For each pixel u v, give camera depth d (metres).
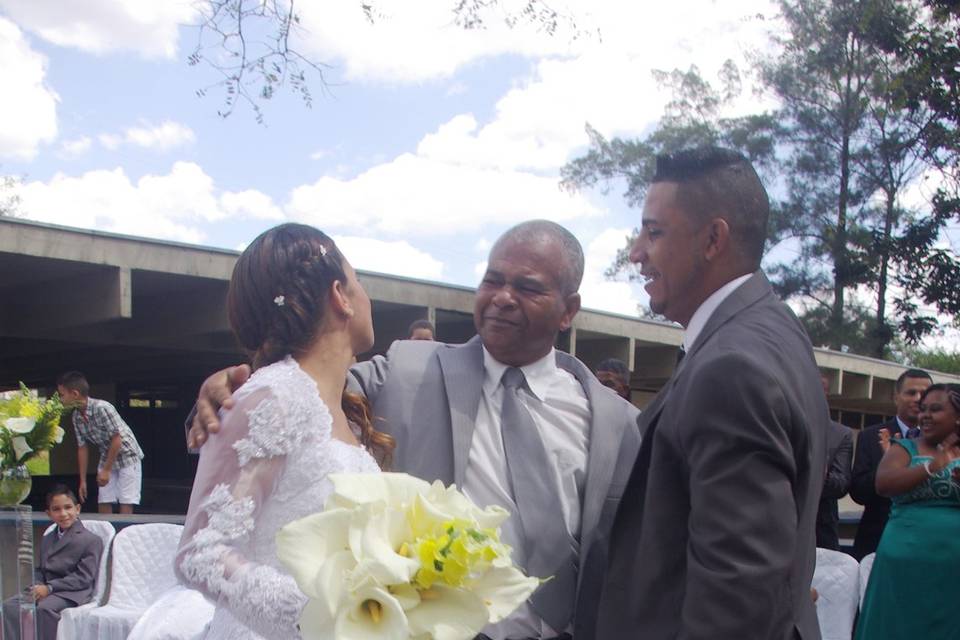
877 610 4.19
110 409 8.01
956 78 10.68
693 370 1.72
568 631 2.22
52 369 15.26
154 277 8.25
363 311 1.90
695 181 1.90
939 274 15.00
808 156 24.14
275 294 1.79
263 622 1.49
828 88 23.84
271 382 1.66
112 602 4.84
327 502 1.35
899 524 4.19
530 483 2.23
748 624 1.52
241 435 1.61
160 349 12.38
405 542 1.31
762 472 1.58
